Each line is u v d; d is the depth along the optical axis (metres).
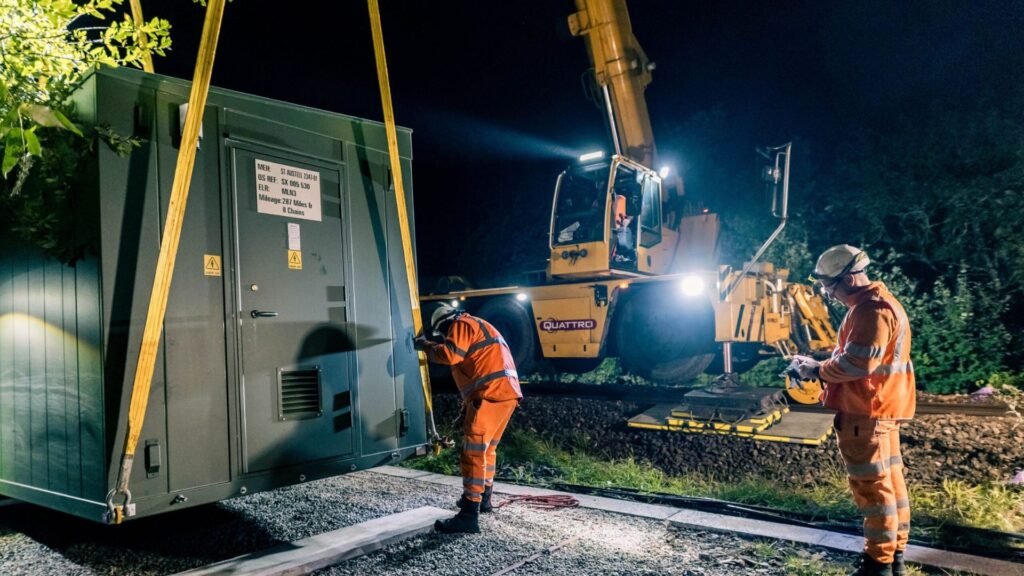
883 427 3.72
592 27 11.41
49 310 3.97
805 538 4.60
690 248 11.69
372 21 5.04
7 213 4.07
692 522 5.03
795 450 6.86
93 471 3.65
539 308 10.81
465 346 4.90
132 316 3.68
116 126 3.69
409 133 5.38
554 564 4.19
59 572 4.06
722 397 7.58
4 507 5.39
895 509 3.69
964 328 10.37
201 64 3.82
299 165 4.58
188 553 4.37
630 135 11.60
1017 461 6.25
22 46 4.04
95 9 4.48
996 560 4.16
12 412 4.35
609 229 10.09
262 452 4.22
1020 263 10.77
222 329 4.08
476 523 4.80
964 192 11.55
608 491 6.00
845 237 12.88
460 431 8.79
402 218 5.12
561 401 9.38
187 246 3.95
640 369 10.41
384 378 5.00
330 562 4.16
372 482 6.39
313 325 4.57
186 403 3.88
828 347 9.54
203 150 4.07
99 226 3.59
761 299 8.93
